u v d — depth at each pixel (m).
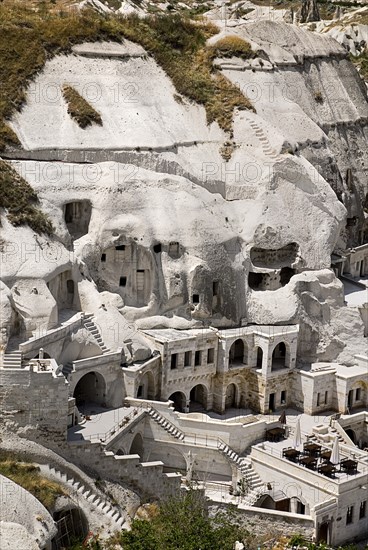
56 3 123.31
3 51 97.81
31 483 69.69
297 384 93.94
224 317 92.69
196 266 90.44
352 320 99.12
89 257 88.31
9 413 71.38
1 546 62.62
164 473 80.56
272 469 84.06
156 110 101.12
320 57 126.50
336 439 84.06
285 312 95.31
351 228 118.19
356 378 94.56
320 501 81.19
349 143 123.06
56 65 99.44
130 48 105.44
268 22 122.44
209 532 71.75
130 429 80.12
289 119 109.38
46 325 78.94
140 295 90.50
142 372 84.62
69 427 78.06
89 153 93.38
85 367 80.81
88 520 72.19
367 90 146.38
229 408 93.19
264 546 78.44
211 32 117.06
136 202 90.50
